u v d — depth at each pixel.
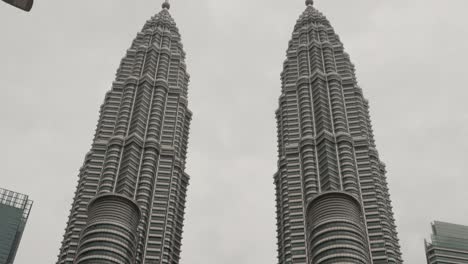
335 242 165.12
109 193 186.12
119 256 171.75
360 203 184.12
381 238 183.75
